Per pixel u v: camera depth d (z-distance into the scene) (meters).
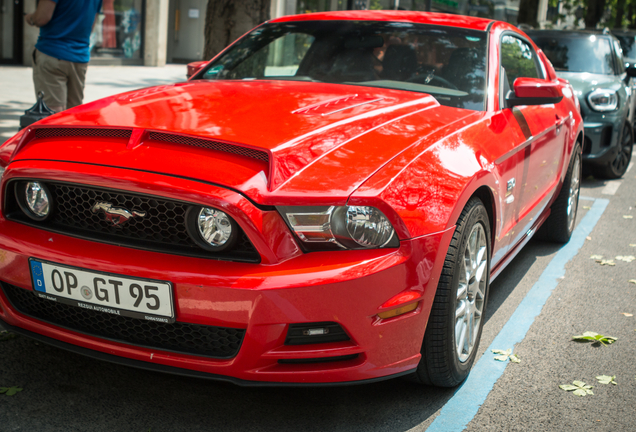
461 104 3.16
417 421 2.38
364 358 2.17
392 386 2.63
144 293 2.08
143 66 16.02
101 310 2.15
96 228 2.22
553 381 2.76
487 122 2.98
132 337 2.21
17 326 2.41
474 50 3.46
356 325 2.10
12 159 2.35
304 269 2.04
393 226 2.14
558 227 4.82
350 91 3.07
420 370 2.47
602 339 3.18
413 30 3.63
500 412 2.48
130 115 2.47
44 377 2.53
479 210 2.59
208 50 7.08
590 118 7.28
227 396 2.50
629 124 7.86
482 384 2.70
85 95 9.85
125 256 2.11
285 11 18.11
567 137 4.45
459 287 2.53
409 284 2.19
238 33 6.91
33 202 2.29
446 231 2.30
